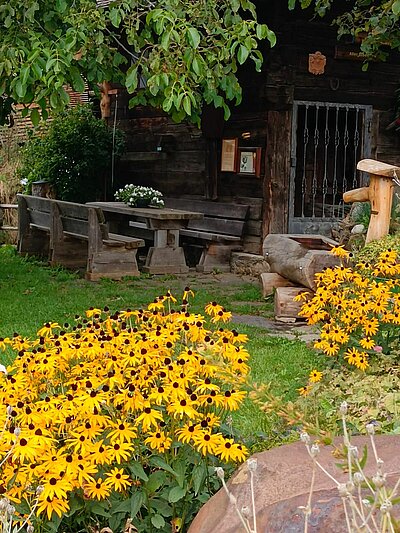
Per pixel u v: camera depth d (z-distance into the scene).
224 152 11.99
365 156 11.96
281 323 8.25
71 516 2.94
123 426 2.80
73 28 7.19
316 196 13.72
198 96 7.41
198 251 12.67
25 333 7.38
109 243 10.86
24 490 2.66
